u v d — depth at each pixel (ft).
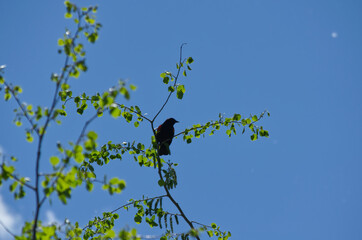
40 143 21.59
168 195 36.83
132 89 20.85
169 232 35.09
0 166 22.54
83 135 21.35
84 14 24.66
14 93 24.56
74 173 21.94
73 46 23.89
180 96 38.68
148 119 39.58
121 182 22.27
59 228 25.91
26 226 22.79
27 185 21.35
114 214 39.11
